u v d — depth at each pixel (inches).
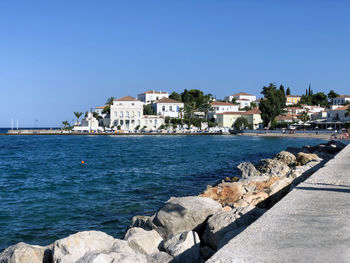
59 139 4611.2
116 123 6166.3
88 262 269.4
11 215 689.6
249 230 240.5
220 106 6909.5
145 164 1614.2
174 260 326.6
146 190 943.0
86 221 645.9
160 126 6058.1
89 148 2866.6
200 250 350.9
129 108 6087.6
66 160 1892.2
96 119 6619.1
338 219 266.7
